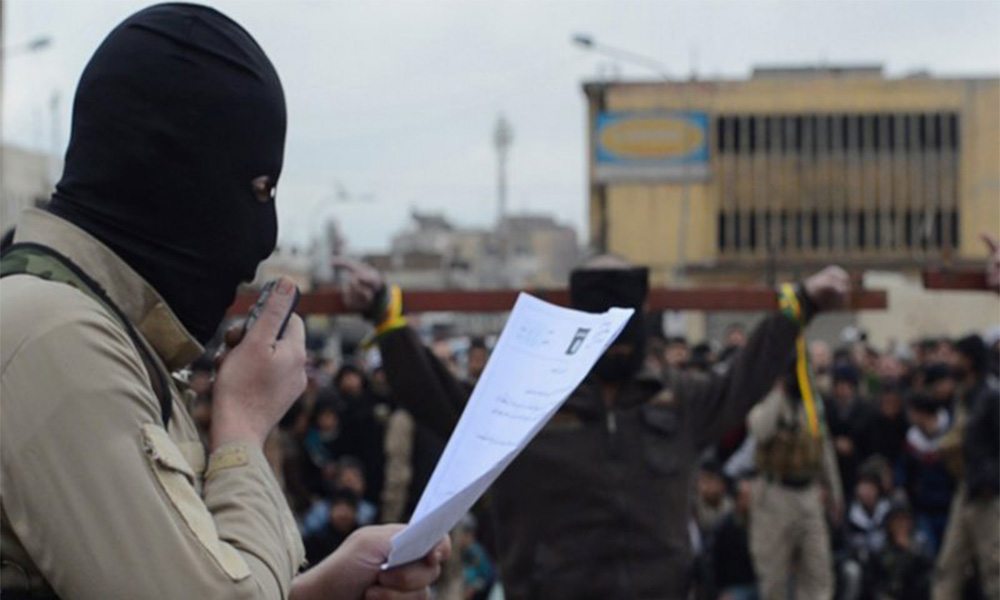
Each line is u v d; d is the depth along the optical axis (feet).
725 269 175.83
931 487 43.09
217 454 7.51
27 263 7.15
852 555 38.42
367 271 17.70
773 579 36.63
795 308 18.19
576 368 8.87
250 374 7.77
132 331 7.24
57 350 6.75
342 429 40.73
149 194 7.39
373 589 8.63
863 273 18.83
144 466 6.79
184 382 7.96
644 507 17.13
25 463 6.65
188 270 7.53
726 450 44.88
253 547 7.15
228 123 7.48
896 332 100.37
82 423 6.69
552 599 16.93
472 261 298.56
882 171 178.60
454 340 84.17
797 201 178.50
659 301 18.94
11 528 6.79
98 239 7.37
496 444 8.48
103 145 7.39
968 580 35.24
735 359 18.22
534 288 18.79
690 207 176.24
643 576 16.99
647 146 147.54
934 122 178.40
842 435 45.52
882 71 192.44
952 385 45.09
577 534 17.02
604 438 17.19
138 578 6.60
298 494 39.29
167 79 7.38
